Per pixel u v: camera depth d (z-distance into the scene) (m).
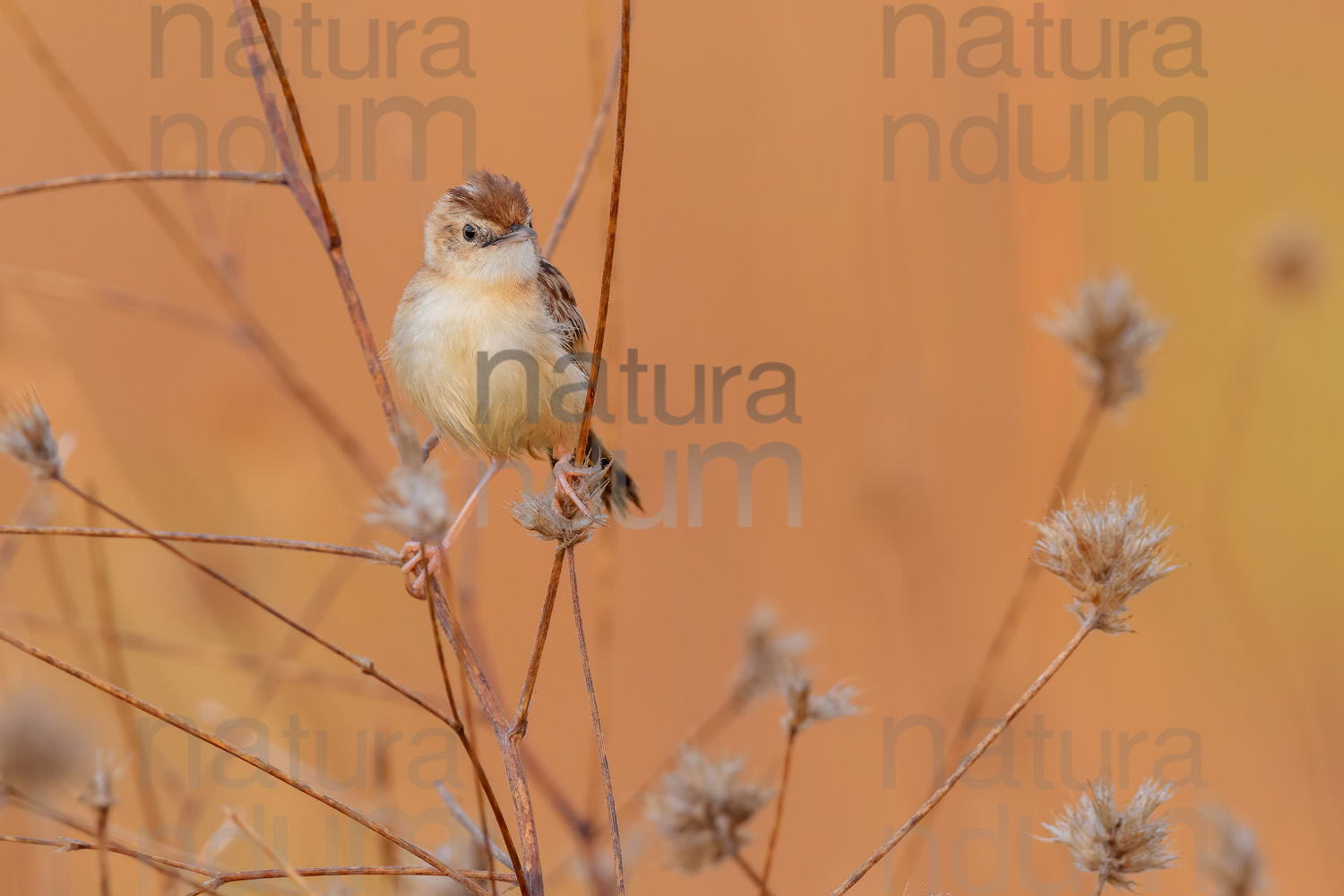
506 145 13.58
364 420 11.91
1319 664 11.12
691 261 13.79
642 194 13.97
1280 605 12.12
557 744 10.84
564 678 11.48
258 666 7.81
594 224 13.56
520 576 12.11
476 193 7.28
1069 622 10.96
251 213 12.54
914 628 10.37
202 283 12.56
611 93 6.48
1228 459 13.50
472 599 8.02
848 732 10.76
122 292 8.38
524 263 7.23
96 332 12.52
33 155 13.23
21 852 7.35
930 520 10.91
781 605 11.98
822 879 9.26
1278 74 15.77
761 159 14.07
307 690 9.38
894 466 10.87
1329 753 10.02
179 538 4.52
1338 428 13.77
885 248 12.93
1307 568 12.55
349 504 10.92
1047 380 11.14
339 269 5.53
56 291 8.42
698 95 14.30
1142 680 10.69
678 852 6.11
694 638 11.94
